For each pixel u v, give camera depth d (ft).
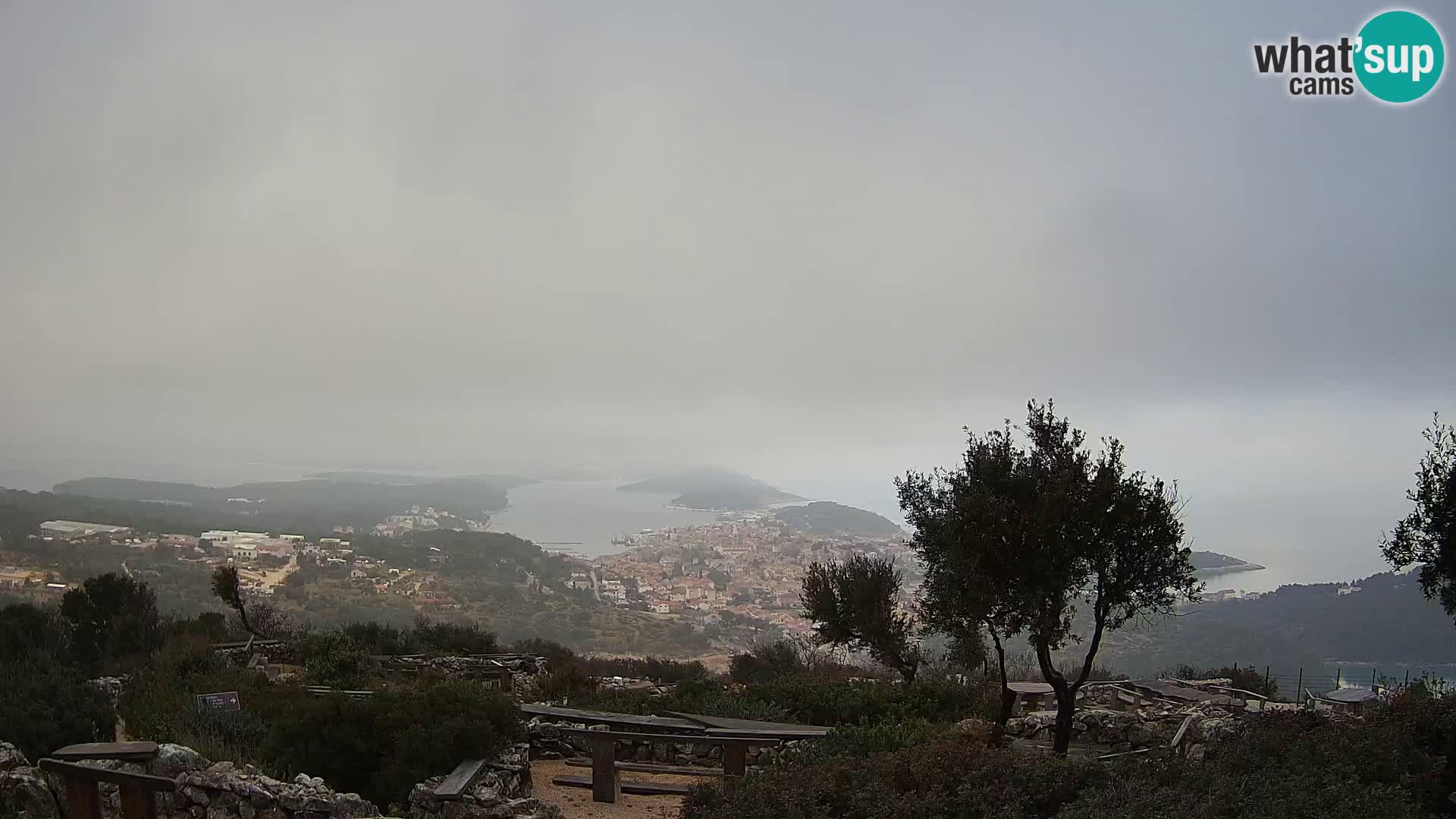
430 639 81.61
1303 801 22.84
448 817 29.32
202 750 34.55
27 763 29.09
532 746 41.91
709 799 28.50
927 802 25.43
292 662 68.59
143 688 46.80
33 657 55.31
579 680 61.00
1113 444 41.88
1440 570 40.91
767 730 40.29
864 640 66.85
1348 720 34.17
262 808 27.86
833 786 26.99
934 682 59.21
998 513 41.14
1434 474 41.04
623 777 39.11
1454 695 33.63
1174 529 40.83
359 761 33.40
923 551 46.62
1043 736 49.32
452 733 32.89
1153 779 26.43
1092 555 40.93
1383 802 23.06
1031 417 44.11
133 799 25.99
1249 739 30.42
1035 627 40.57
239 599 82.33
